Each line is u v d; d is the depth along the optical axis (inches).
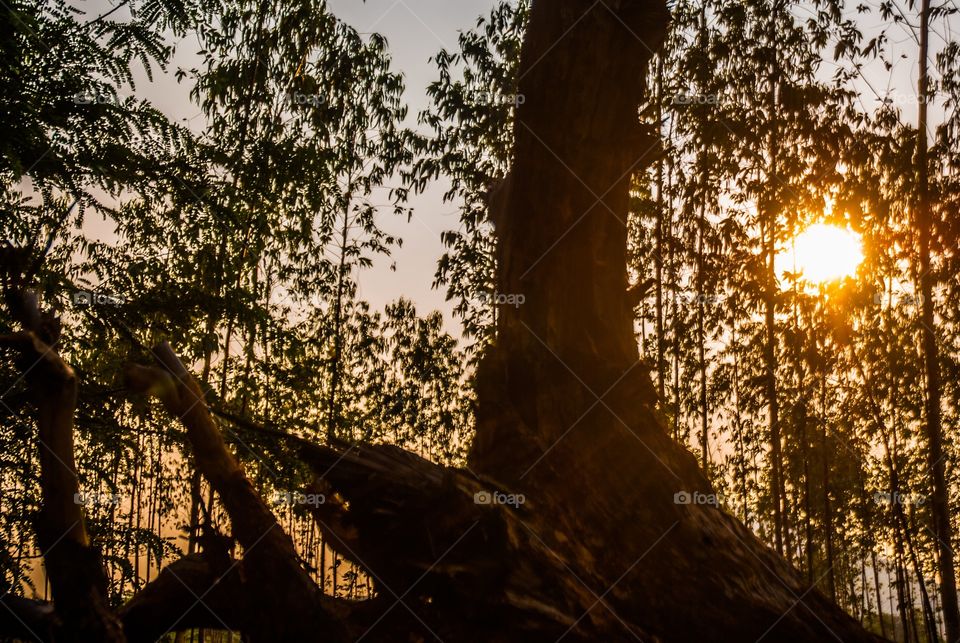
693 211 528.7
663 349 556.7
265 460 192.2
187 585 145.7
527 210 186.1
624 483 162.6
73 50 134.7
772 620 150.3
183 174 164.6
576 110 182.2
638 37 182.2
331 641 130.1
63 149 139.7
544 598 139.7
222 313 181.9
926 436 561.3
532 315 182.1
